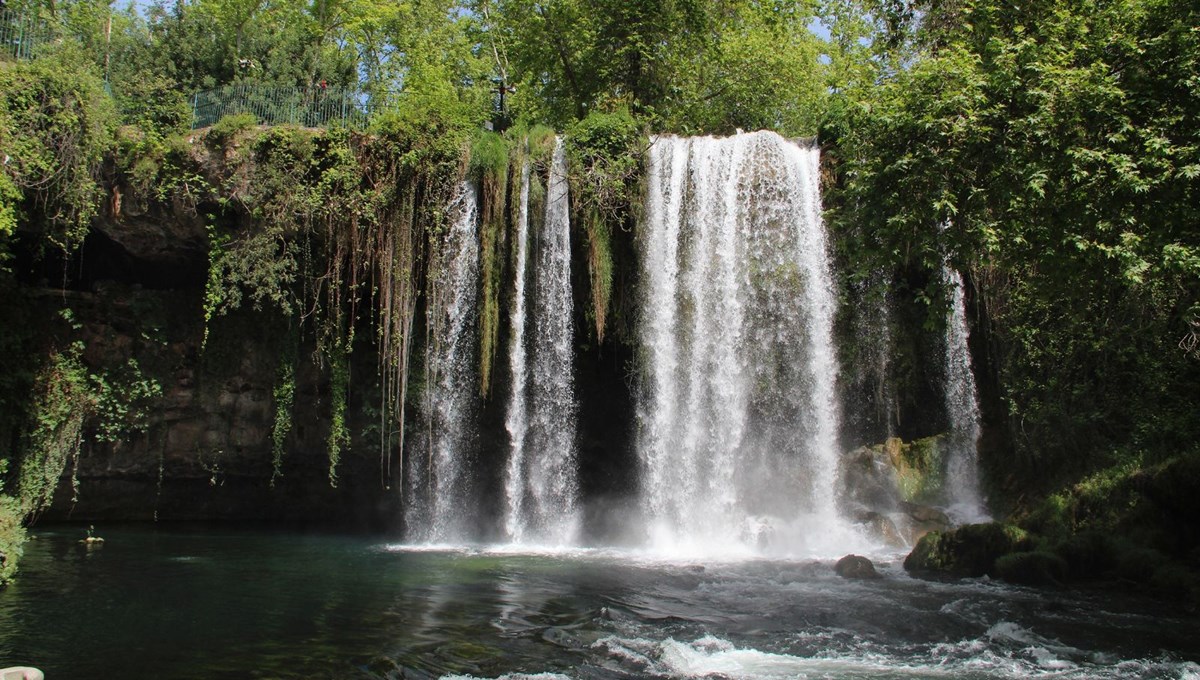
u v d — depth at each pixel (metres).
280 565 15.21
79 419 19.55
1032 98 12.01
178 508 22.50
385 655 8.88
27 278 19.80
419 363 19.50
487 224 19.03
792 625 10.61
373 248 19.19
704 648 9.42
